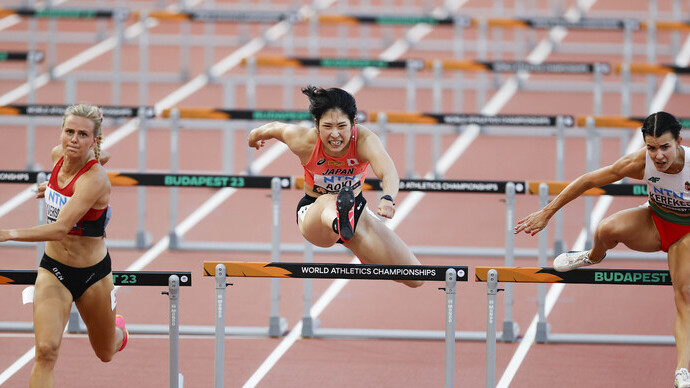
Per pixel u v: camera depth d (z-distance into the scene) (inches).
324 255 1285.7
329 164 776.3
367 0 2422.5
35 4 2353.6
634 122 1293.1
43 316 699.4
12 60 1617.9
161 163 1608.0
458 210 1457.9
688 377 695.1
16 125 1786.4
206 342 1023.6
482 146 1718.8
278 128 803.4
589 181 753.6
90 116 692.1
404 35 2262.6
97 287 726.5
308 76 2041.1
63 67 2048.5
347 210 719.7
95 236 719.1
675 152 700.0
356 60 1632.6
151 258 1256.2
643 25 1886.1
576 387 909.2
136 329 1037.2
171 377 772.0
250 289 1179.9
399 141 1744.6
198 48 2209.6
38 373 692.7
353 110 743.7
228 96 1651.1
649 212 757.3
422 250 1282.0
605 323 1076.5
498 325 1074.7
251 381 919.0
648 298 1152.8
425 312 1109.7
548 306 1128.8
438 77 1643.7
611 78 2066.9
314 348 1006.4
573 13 2356.1
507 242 1016.9
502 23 1902.1
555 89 1910.7
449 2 2415.1
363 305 1131.9
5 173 997.8
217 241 1323.8
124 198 1502.2
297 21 1892.2
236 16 1892.2
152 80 1952.5
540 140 1761.8
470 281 1206.3
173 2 2423.7
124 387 901.8
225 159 1515.7
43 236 674.8
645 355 991.0
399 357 983.6
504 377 932.0
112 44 2202.3
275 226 1015.0
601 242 763.4
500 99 1936.5
